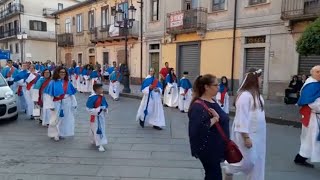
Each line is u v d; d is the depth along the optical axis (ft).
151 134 28.81
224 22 61.11
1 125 31.78
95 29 100.17
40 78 32.37
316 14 46.14
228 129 12.70
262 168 14.52
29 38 150.82
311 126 19.57
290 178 18.06
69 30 118.32
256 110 14.17
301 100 19.66
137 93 63.26
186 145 24.95
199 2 66.33
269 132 30.76
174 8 72.54
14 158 21.26
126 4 87.40
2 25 175.22
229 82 60.54
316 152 19.29
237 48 59.21
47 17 156.35
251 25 56.49
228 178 15.07
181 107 43.93
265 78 54.80
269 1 53.62
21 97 38.37
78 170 19.02
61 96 26.11
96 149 23.61
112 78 57.00
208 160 12.33
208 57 64.80
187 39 69.51
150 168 19.44
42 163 20.27
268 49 54.08
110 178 17.76
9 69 41.55
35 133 28.53
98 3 99.45
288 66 51.70
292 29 50.44
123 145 24.86
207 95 12.62
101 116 23.54
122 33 86.58
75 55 115.55
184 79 44.06
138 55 85.10
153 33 79.20
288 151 23.59
